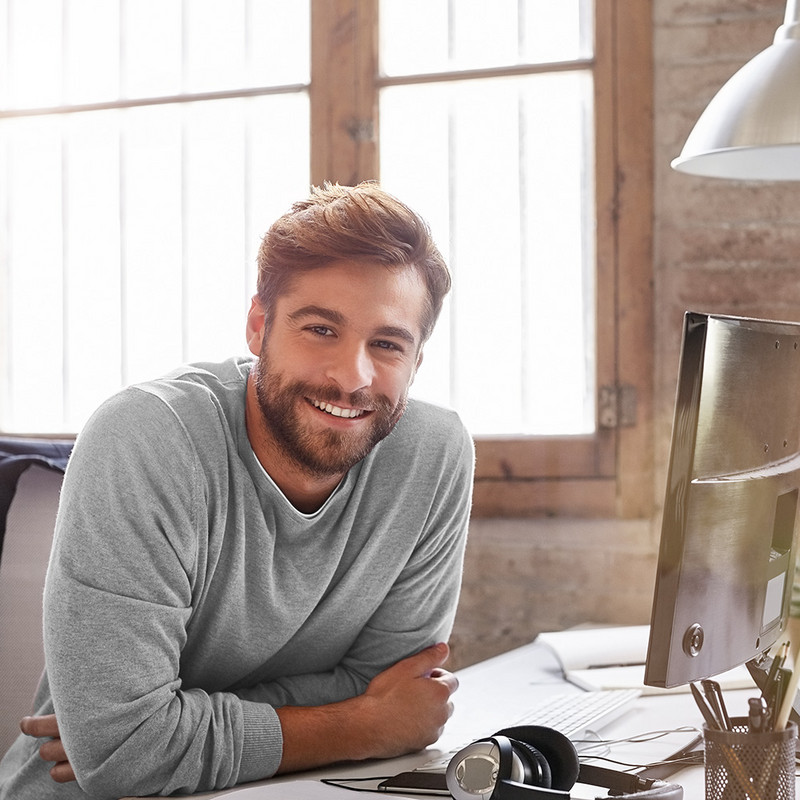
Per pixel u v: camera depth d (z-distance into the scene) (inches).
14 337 112.6
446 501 56.7
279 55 105.3
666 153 93.7
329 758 47.6
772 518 42.4
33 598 64.1
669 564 36.4
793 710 45.0
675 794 37.8
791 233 91.6
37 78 112.0
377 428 49.4
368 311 47.6
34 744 53.2
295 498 51.8
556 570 94.7
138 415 47.2
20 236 112.6
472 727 56.4
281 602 51.5
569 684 67.4
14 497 65.1
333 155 101.0
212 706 46.0
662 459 93.1
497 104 100.2
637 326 93.8
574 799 40.6
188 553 47.1
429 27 101.4
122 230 110.1
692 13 93.3
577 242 98.3
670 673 36.7
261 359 49.6
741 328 38.7
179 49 108.3
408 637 55.9
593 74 95.3
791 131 62.4
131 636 44.3
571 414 98.1
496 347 100.3
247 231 106.3
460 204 101.2
